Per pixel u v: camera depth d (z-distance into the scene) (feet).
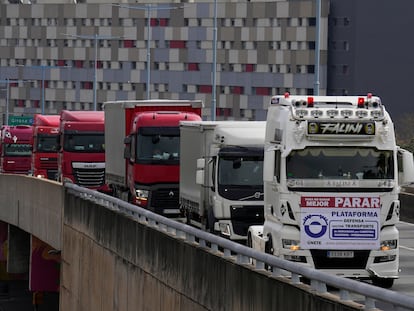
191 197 279.69
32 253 377.50
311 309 131.75
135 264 225.15
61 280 319.47
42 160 543.80
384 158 187.11
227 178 250.57
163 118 339.57
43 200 352.90
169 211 336.90
